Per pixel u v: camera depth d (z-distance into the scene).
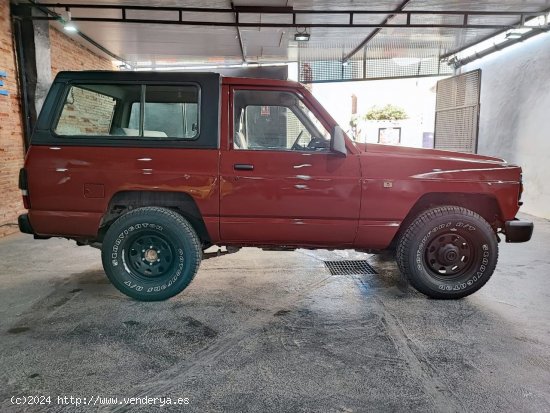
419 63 11.13
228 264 4.65
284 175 3.35
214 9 6.71
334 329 3.06
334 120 3.41
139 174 3.35
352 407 2.16
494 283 4.04
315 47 9.68
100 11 6.95
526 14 6.88
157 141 3.39
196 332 3.00
